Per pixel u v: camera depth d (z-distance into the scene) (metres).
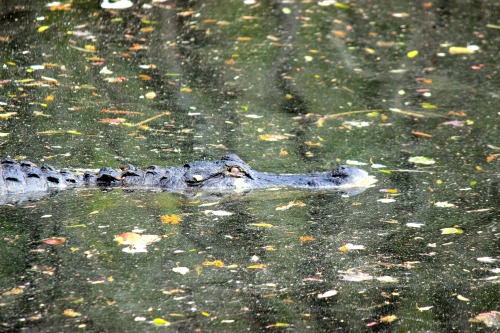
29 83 15.18
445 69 17.91
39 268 8.16
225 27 19.58
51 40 17.66
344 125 14.35
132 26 19.09
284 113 14.81
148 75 16.28
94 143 12.58
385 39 19.58
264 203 10.62
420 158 12.72
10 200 10.34
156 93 15.35
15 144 12.24
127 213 10.02
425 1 22.52
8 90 14.76
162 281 7.97
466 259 8.88
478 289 8.11
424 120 14.81
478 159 12.80
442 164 12.51
